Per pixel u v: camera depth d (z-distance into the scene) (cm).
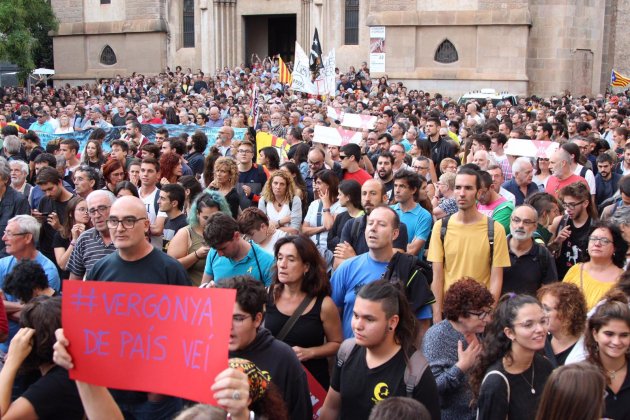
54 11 4009
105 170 922
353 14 3569
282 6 3753
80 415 404
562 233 743
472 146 1184
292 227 863
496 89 3138
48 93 3272
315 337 535
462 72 3178
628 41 3841
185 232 694
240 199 900
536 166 1141
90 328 346
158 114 1967
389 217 573
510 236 662
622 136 1305
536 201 754
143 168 838
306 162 1197
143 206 524
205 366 331
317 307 537
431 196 970
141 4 3825
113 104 2569
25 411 389
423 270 576
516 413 427
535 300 439
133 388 340
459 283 495
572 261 747
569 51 3155
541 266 648
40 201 858
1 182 823
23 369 407
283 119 1714
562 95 3091
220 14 3819
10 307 561
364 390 432
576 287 520
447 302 491
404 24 3238
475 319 483
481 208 800
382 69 3300
